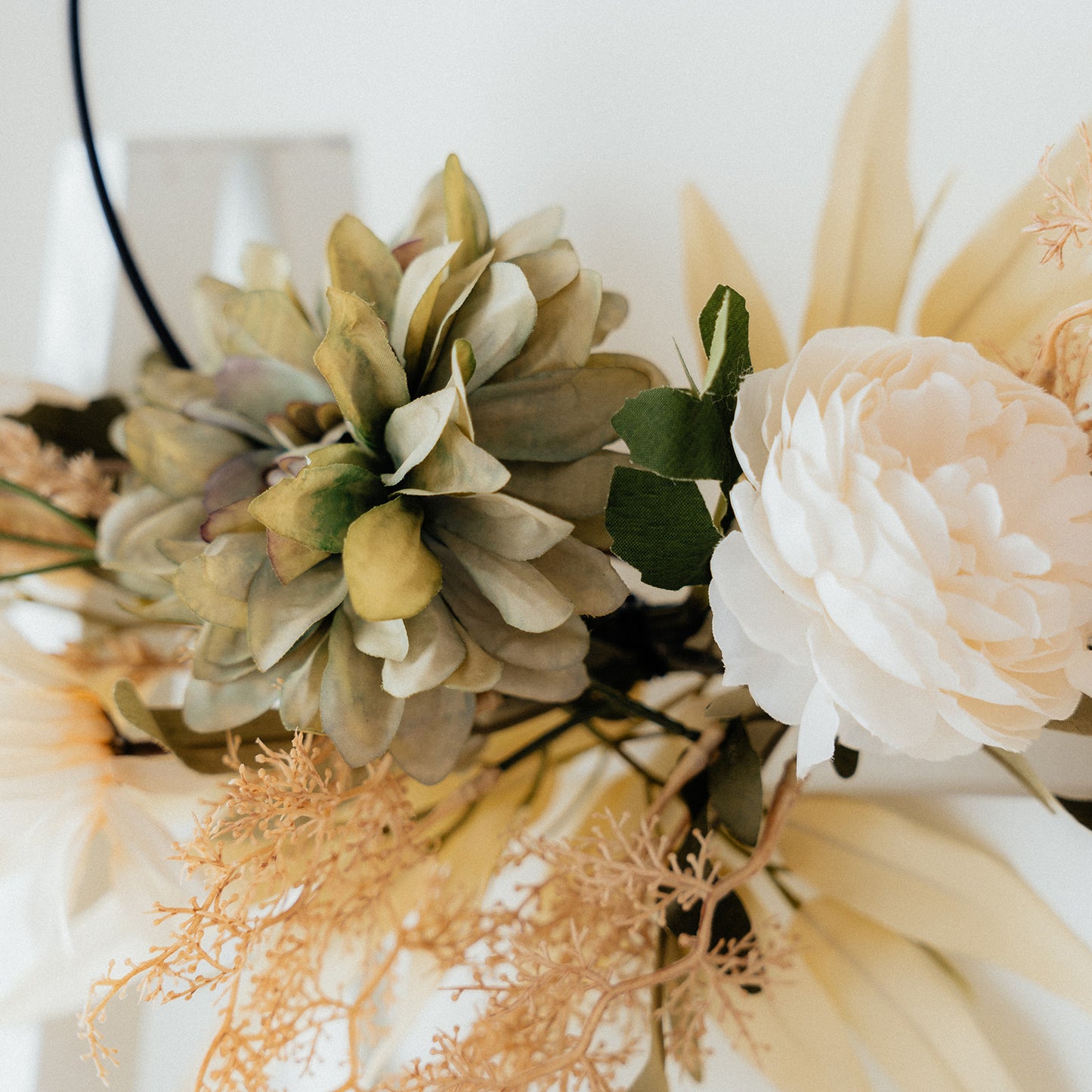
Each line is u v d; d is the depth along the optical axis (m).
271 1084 0.41
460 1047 0.36
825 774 0.43
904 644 0.31
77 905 0.40
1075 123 0.42
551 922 0.38
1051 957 0.40
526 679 0.36
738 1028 0.40
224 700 0.36
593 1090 0.35
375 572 0.32
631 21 0.45
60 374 0.50
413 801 0.41
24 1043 0.43
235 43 0.49
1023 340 0.41
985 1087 0.39
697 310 0.45
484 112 0.47
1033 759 0.41
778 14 0.44
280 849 0.36
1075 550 0.32
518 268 0.34
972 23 0.43
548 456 0.36
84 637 0.44
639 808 0.42
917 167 0.43
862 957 0.41
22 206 0.51
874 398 0.32
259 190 0.49
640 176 0.45
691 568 0.34
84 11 0.50
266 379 0.38
